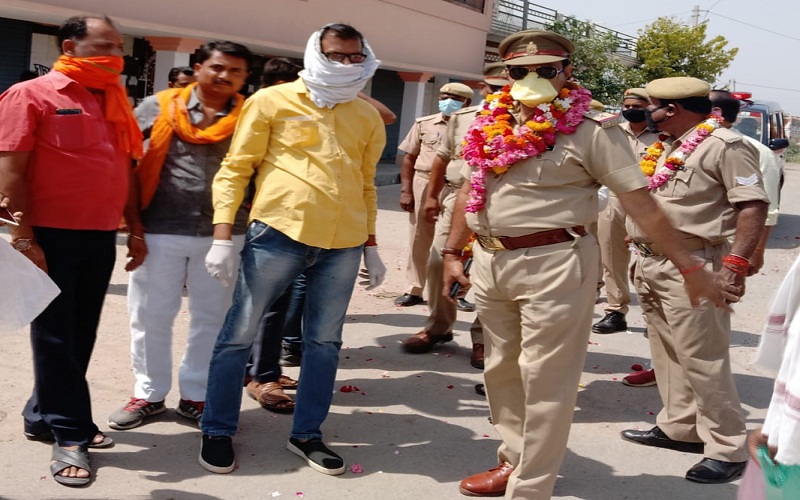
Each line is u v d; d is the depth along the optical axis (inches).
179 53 517.0
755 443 100.7
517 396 155.5
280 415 187.3
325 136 153.2
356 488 155.8
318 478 158.7
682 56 1120.8
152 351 174.2
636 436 187.5
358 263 162.4
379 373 221.3
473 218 146.9
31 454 157.4
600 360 252.8
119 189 154.6
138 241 168.7
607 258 281.4
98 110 150.1
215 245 152.9
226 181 153.8
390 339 253.4
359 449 173.2
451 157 232.5
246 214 170.9
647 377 227.9
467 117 229.5
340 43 150.0
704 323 167.3
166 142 166.4
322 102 152.5
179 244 168.6
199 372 177.3
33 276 125.4
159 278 170.2
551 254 140.3
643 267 175.8
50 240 147.6
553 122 139.3
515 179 142.0
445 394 208.7
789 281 99.8
